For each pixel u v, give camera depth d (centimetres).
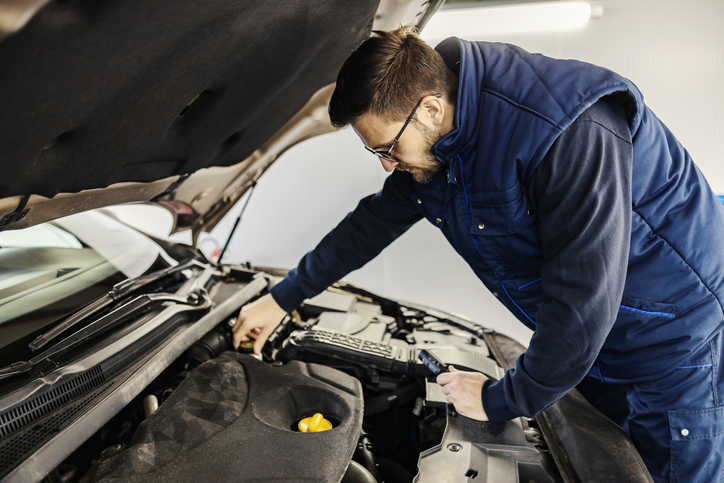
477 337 144
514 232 90
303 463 75
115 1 50
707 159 322
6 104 52
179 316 113
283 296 126
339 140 373
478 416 93
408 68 78
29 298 98
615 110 80
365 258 127
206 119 95
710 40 305
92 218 142
